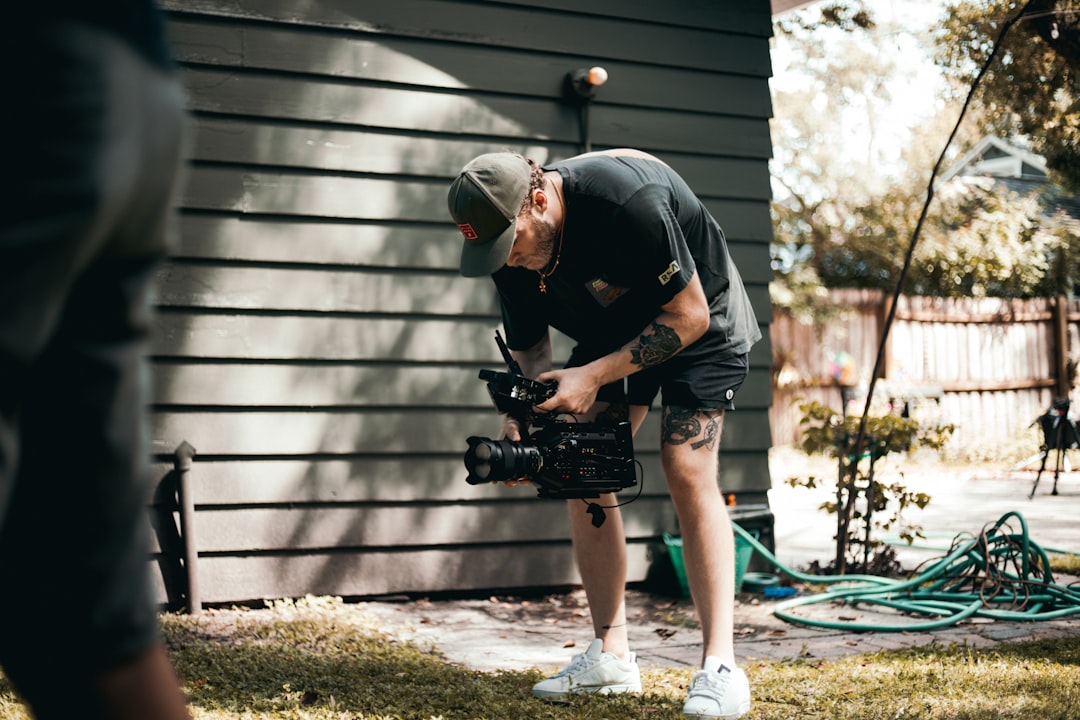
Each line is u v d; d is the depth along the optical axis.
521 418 2.80
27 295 0.55
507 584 4.94
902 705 2.88
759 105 5.41
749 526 5.33
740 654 3.79
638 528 5.11
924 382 13.31
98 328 0.67
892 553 5.60
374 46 4.72
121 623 0.72
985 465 12.42
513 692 3.11
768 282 5.40
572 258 2.78
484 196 2.60
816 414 5.61
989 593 4.79
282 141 4.59
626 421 3.02
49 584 0.70
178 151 0.64
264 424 4.58
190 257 4.47
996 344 13.74
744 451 5.36
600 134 5.09
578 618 4.54
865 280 16.77
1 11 0.56
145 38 0.62
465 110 4.87
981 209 16.48
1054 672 3.29
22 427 0.67
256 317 4.57
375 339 4.73
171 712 0.76
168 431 4.46
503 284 3.04
